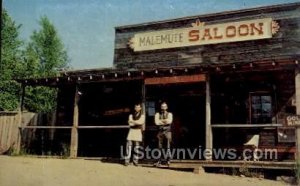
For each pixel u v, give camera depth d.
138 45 18.44
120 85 17.89
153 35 18.16
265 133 14.82
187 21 17.48
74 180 10.32
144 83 15.09
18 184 9.33
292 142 14.23
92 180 10.48
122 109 17.69
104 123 17.95
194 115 16.58
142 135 14.18
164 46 17.83
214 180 11.60
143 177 11.39
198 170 13.15
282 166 12.45
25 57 31.31
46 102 31.66
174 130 16.61
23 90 17.44
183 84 16.77
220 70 13.73
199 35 17.17
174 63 17.50
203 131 16.30
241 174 12.92
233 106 15.64
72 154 15.89
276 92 14.84
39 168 11.84
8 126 17.67
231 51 16.45
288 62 12.55
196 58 17.08
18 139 17.00
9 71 29.55
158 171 12.68
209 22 17.05
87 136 18.30
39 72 31.78
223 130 15.70
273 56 15.64
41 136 18.92
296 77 12.66
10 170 11.02
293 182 12.02
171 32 17.77
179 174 12.40
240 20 16.47
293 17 15.59
